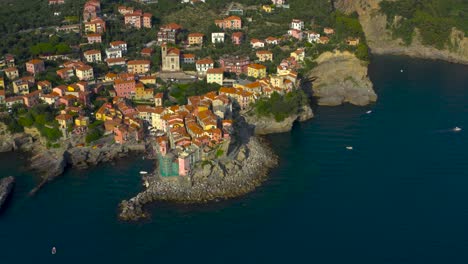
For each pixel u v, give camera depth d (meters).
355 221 186.88
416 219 187.38
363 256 168.75
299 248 173.25
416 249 171.88
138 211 192.62
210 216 190.88
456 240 175.75
